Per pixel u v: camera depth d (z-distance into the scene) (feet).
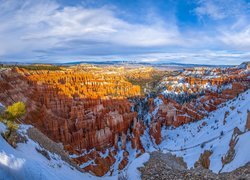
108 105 394.93
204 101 564.71
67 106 330.95
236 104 461.78
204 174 88.94
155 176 89.20
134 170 95.50
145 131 414.41
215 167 210.59
